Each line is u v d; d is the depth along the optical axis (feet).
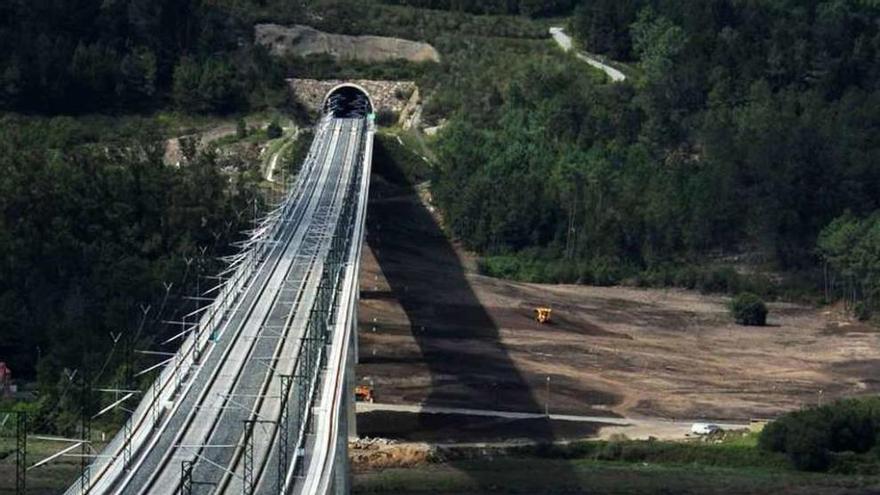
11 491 575.38
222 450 485.15
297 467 460.96
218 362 587.68
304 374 538.88
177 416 522.06
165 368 611.06
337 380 532.73
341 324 611.06
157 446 491.72
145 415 524.52
